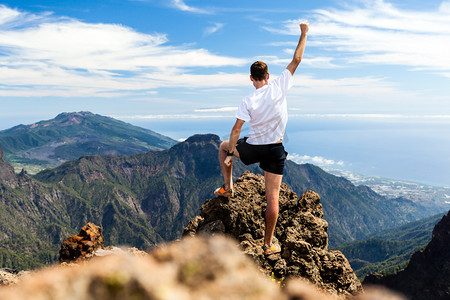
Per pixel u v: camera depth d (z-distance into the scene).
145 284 1.20
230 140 8.37
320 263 10.58
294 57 8.25
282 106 8.11
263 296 1.42
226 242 1.57
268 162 8.42
